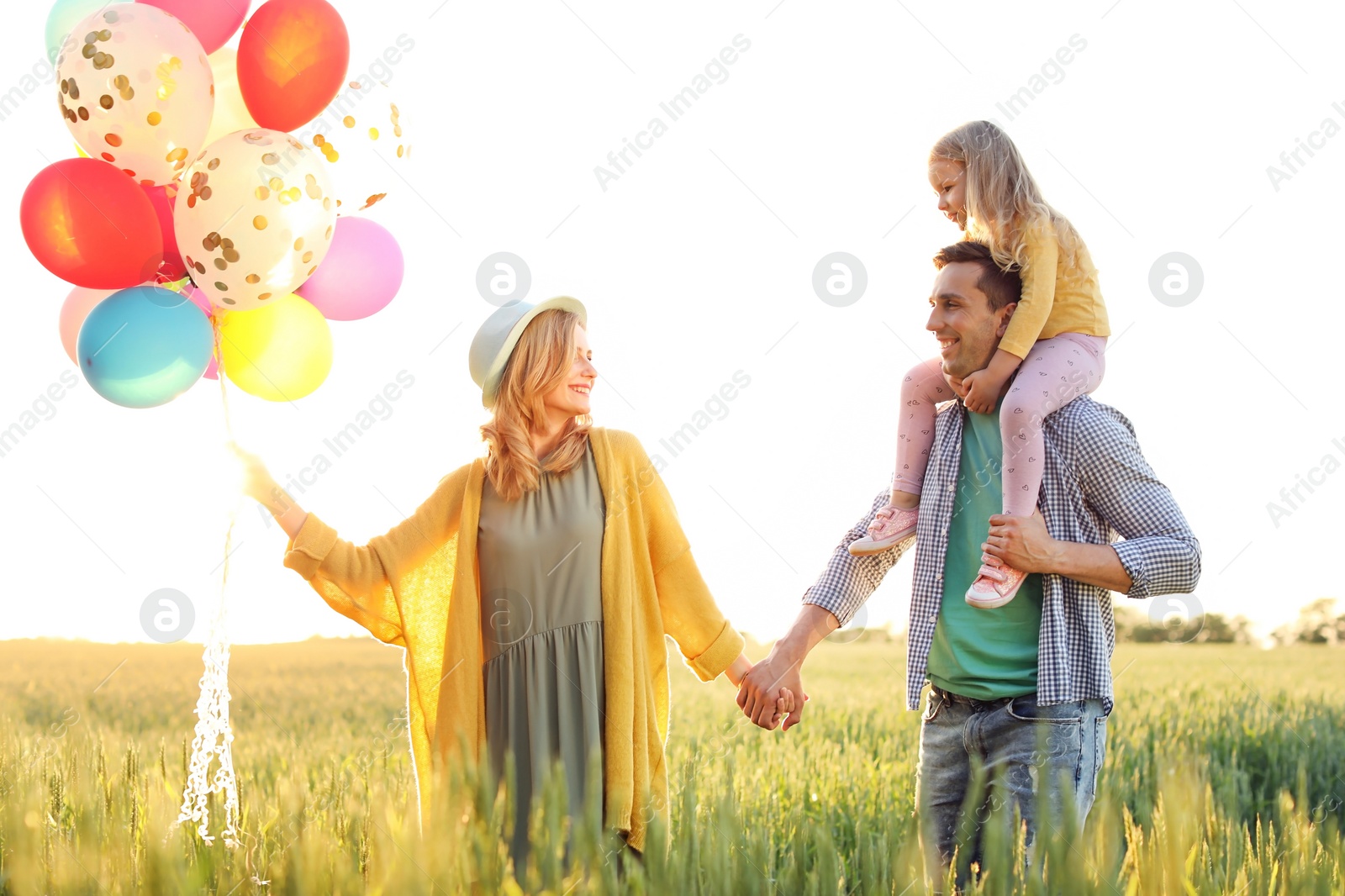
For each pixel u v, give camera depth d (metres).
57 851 2.58
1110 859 2.13
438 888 2.24
